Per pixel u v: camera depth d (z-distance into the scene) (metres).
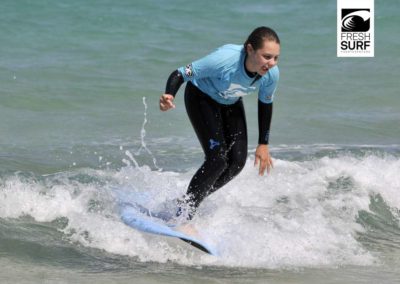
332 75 39.59
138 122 30.00
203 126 17.05
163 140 27.78
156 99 33.66
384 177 23.05
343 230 19.38
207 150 17.06
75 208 19.22
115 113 31.09
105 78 36.56
